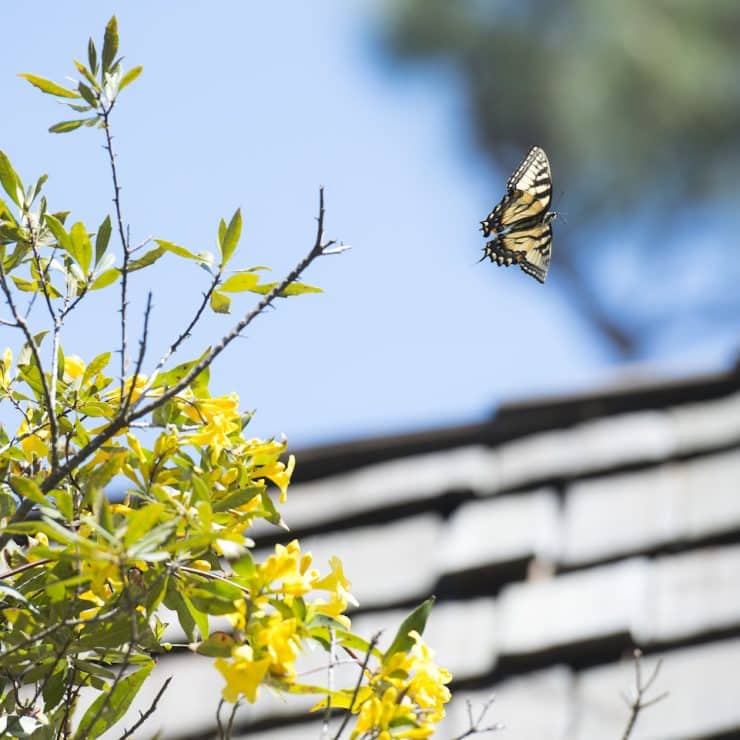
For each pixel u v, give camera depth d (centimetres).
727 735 416
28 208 369
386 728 360
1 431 370
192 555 361
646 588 436
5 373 371
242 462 366
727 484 450
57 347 367
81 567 359
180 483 365
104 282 369
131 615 355
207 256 366
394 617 440
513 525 450
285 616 359
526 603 437
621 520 447
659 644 428
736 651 425
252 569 357
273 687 358
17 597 359
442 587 443
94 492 355
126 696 364
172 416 367
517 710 422
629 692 423
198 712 429
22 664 362
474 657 431
